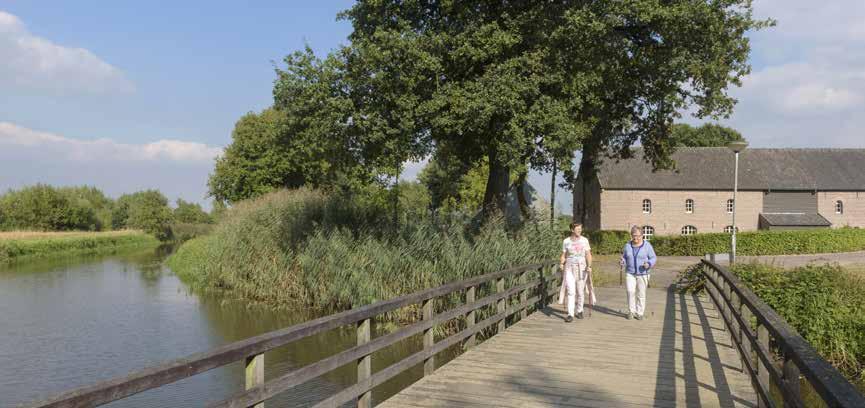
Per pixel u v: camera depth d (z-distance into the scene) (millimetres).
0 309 19531
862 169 57438
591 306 13711
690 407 6156
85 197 92312
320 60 16922
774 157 58250
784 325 4789
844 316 12273
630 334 10266
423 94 16672
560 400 6406
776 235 38781
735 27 20219
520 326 11102
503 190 21172
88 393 2793
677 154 58062
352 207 20828
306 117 17109
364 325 6004
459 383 7109
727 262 23188
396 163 18078
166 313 18594
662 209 55594
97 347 14203
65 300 21391
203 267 26047
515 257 14289
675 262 31828
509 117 16125
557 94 17141
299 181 48062
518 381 7188
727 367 7875
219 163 49844
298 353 13312
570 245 11781
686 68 19547
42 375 11969
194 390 10961
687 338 9891
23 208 62906
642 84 22172
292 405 9867
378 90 16391
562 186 30625
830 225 54312
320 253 18594
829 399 2867
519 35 16547
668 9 17562
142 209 67938
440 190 45094
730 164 57219
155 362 12859
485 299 9805
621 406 6199
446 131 16125
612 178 56000
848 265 28219
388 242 17453
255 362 4328
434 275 15031
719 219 55469
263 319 17391
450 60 17047
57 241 48844
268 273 20656
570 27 15805
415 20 18516
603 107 21953
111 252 51156
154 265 36562
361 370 5969
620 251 40094
